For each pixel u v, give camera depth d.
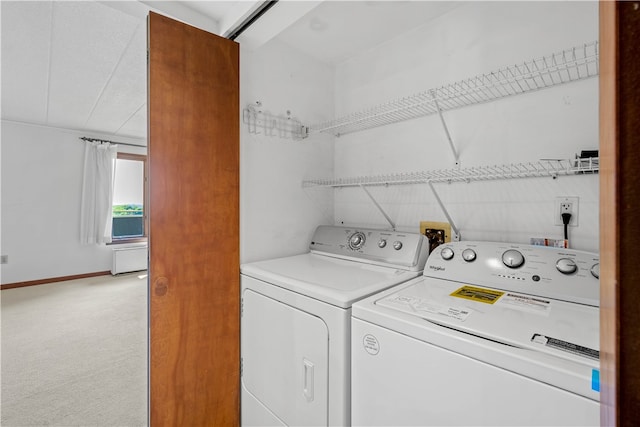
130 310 3.44
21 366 2.25
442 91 1.51
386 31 1.67
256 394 1.32
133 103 3.49
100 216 4.96
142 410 1.77
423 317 0.80
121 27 2.00
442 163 1.55
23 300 3.78
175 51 1.20
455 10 1.49
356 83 1.94
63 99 3.37
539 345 0.64
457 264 1.18
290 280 1.17
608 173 0.27
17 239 4.34
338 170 2.05
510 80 1.29
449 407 0.70
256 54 1.60
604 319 0.29
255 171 1.60
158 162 1.16
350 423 0.93
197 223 1.27
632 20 0.24
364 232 1.59
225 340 1.36
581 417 0.53
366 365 0.87
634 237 0.24
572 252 0.98
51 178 4.58
